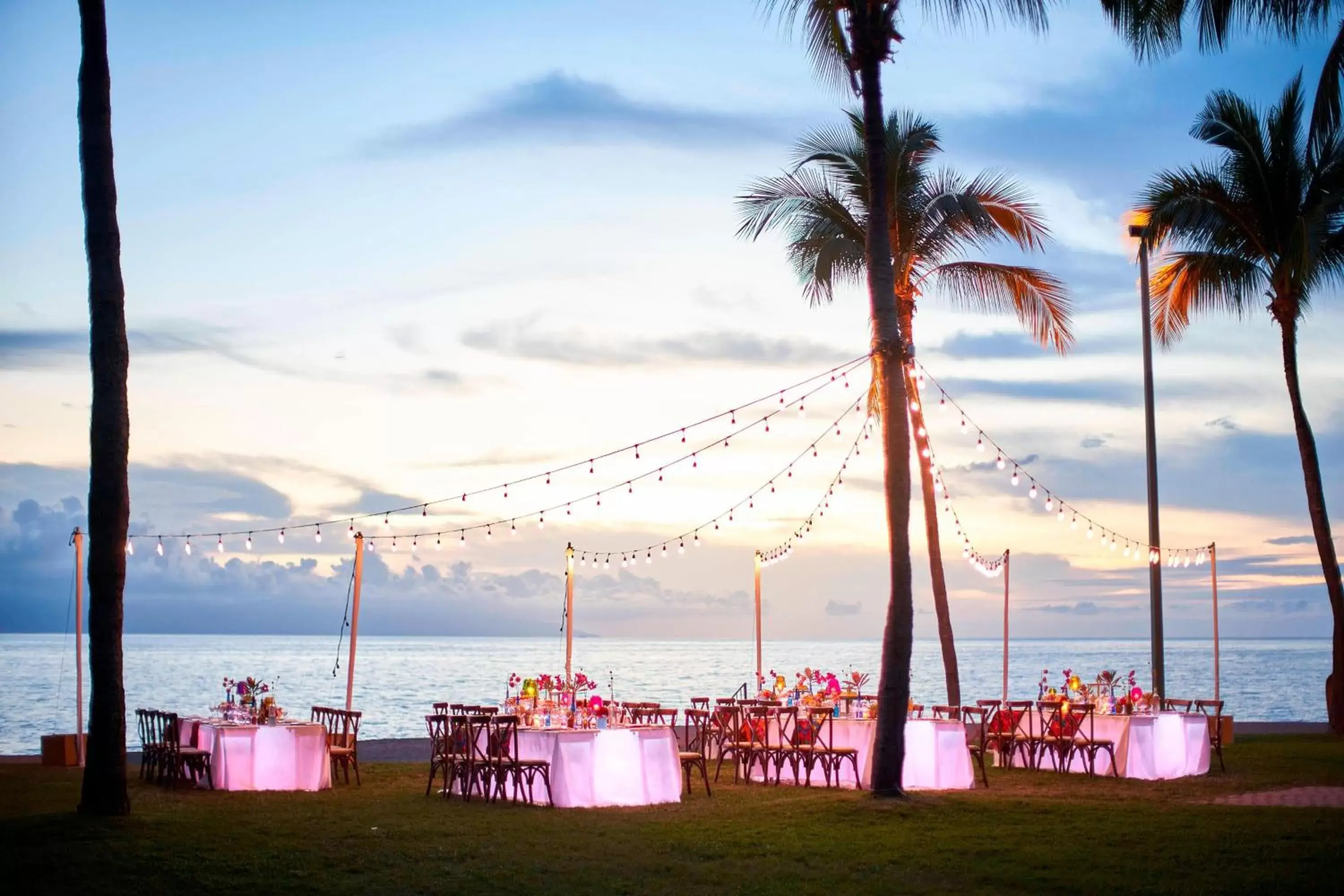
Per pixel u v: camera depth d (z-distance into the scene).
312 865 9.84
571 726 13.74
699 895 9.21
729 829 11.52
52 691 49.22
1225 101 22.28
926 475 21.52
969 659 130.75
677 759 13.65
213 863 9.82
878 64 13.93
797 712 15.51
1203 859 10.29
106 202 11.90
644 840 10.95
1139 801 13.51
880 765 13.33
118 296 11.88
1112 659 129.88
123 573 11.86
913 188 20.34
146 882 9.29
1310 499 22.30
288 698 43.34
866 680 16.64
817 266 17.95
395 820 11.78
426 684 56.50
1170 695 50.22
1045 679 18.03
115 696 11.68
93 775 11.59
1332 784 15.21
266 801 13.06
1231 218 22.53
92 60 11.96
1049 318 21.67
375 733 28.39
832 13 14.40
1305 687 60.72
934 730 15.16
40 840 10.45
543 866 9.90
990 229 20.14
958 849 10.68
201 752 14.18
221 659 99.12
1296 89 22.06
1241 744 20.20
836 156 19.28
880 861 10.28
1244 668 96.31
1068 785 15.37
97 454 11.71
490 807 12.90
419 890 9.23
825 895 9.27
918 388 21.09
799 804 13.13
